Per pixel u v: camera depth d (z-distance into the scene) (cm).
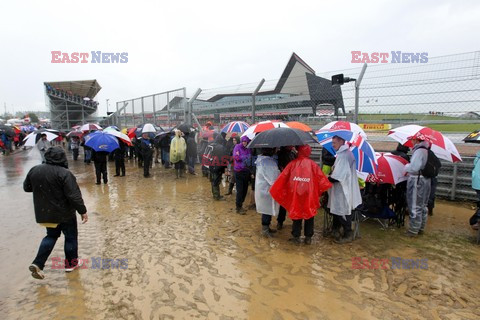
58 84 2591
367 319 288
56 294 339
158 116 1620
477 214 483
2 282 371
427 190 481
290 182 439
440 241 472
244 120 1091
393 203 539
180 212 632
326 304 312
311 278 364
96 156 916
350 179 447
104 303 319
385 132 748
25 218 634
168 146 1203
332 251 438
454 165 671
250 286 346
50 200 360
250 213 621
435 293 332
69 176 370
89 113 2819
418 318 290
